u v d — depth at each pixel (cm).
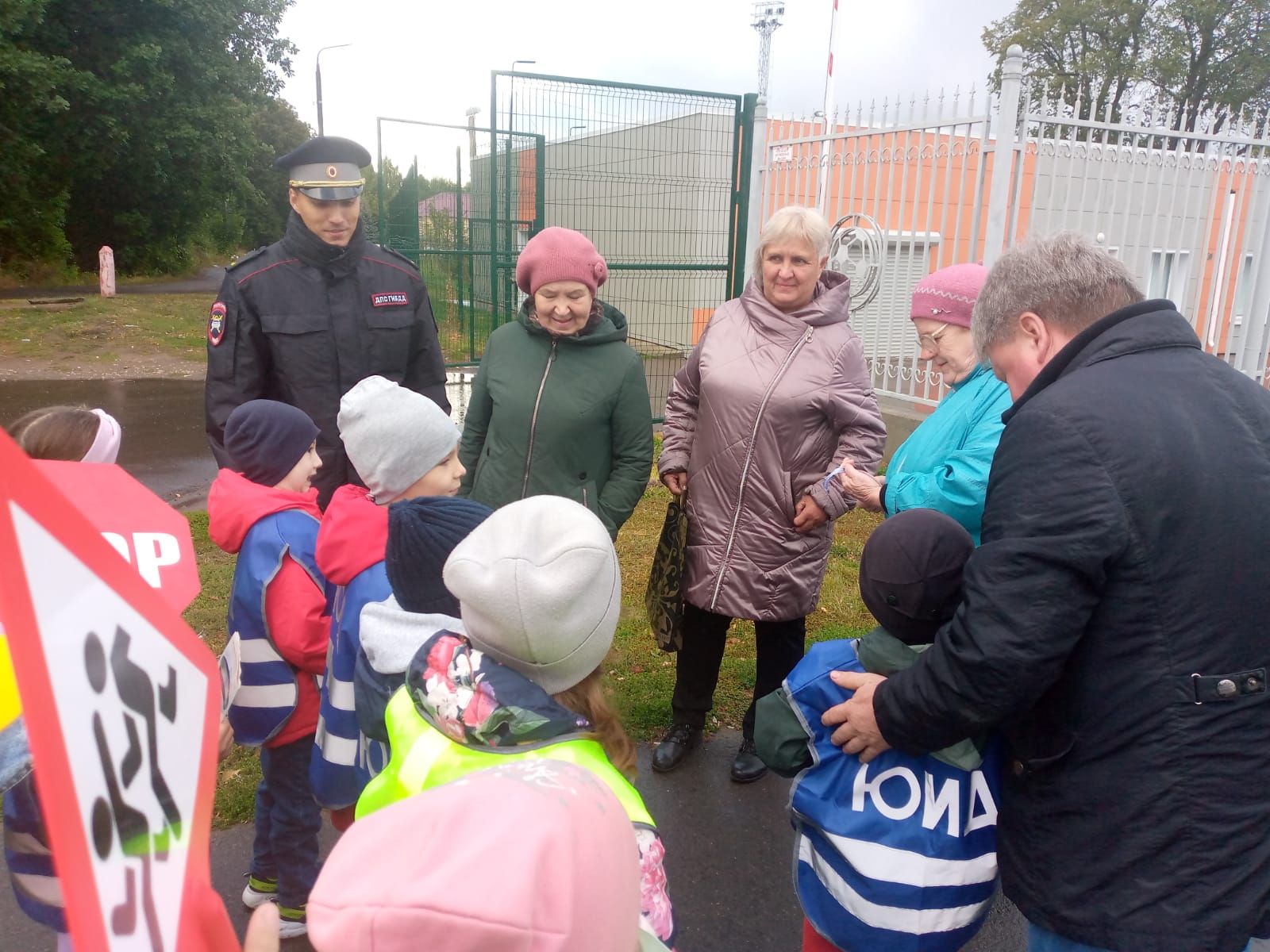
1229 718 126
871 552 164
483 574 125
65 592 49
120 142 2256
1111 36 2517
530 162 758
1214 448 128
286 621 204
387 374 309
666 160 673
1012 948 239
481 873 63
